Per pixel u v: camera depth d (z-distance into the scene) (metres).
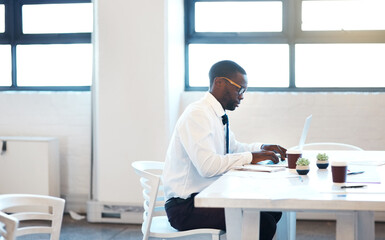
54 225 2.05
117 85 4.47
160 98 4.41
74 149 4.92
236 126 4.63
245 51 4.80
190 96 4.76
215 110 2.72
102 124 4.52
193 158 2.50
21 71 5.09
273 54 4.75
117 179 4.52
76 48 5.00
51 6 5.00
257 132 4.61
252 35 4.78
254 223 1.88
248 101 4.61
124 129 4.48
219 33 4.84
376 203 1.68
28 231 2.00
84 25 4.96
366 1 4.60
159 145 4.43
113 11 4.44
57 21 5.01
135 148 4.47
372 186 1.97
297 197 1.75
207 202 1.79
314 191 1.86
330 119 4.53
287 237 2.89
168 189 2.61
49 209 4.61
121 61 4.45
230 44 4.82
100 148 4.54
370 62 4.63
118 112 4.48
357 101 4.49
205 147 2.49
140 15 4.39
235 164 2.56
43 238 4.14
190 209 2.48
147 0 4.38
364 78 4.64
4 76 5.12
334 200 1.71
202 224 2.45
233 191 1.90
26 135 4.99
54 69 5.04
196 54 4.89
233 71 2.73
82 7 4.96
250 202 1.77
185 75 4.92
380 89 4.61
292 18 4.69
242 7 4.79
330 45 4.67
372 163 2.68
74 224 4.54
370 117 4.48
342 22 4.65
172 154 2.64
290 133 4.57
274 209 1.83
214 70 2.76
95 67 4.59
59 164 4.86
